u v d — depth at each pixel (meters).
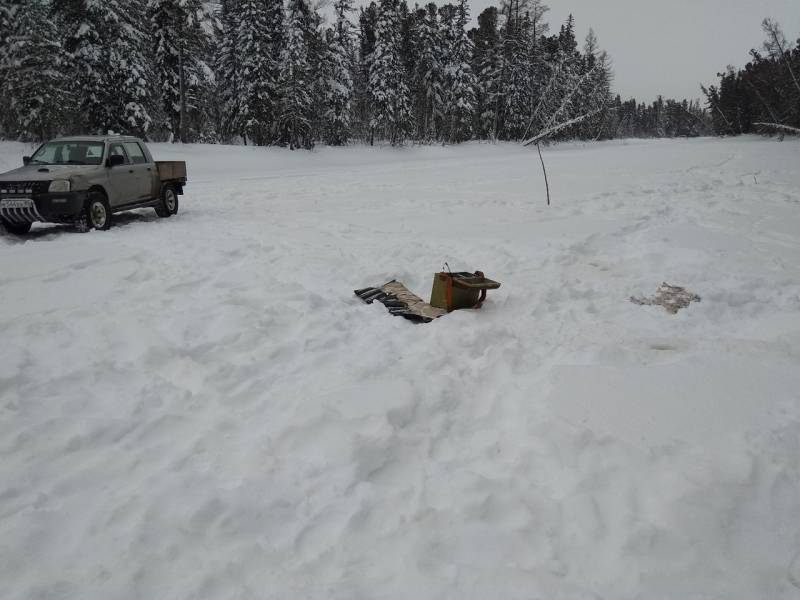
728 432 3.18
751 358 4.24
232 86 40.91
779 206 10.88
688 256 7.30
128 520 2.62
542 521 2.62
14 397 3.68
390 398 3.67
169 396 3.87
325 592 2.22
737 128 52.94
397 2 47.62
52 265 7.26
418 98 53.09
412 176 22.28
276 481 2.92
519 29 53.06
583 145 55.28
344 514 2.69
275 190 17.70
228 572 2.33
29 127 27.73
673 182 15.55
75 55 28.95
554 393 3.76
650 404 3.55
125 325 5.02
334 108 43.94
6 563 2.34
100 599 2.17
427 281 6.86
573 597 2.19
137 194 11.53
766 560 2.34
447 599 2.19
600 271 7.04
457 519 2.65
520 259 7.60
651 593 2.20
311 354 4.56
